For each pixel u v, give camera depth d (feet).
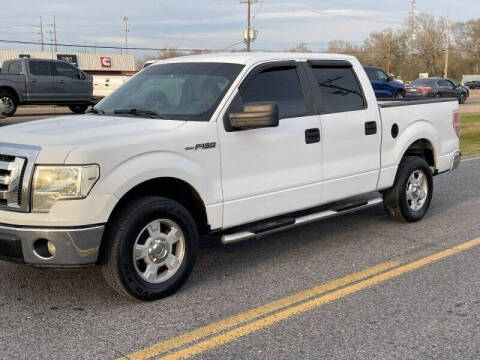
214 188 15.64
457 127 25.07
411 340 12.66
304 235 21.48
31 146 13.42
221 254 19.12
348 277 16.78
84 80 69.77
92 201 13.20
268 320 13.76
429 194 23.44
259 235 16.81
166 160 14.51
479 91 236.84
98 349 12.27
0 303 14.80
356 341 12.62
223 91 16.26
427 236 21.18
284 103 17.62
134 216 14.01
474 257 18.58
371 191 20.58
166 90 17.24
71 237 13.14
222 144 15.70
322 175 18.44
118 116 16.66
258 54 17.90
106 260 13.98
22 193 13.23
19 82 63.67
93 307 14.53
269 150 16.81
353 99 19.88
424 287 15.89
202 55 18.85
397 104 21.50
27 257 13.35
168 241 14.98
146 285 14.57
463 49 359.25
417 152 23.65
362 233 21.67
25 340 12.69
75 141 13.62
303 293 15.52
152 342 12.61
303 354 12.04
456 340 12.65
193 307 14.56
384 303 14.76
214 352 12.16
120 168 13.69
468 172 35.42
